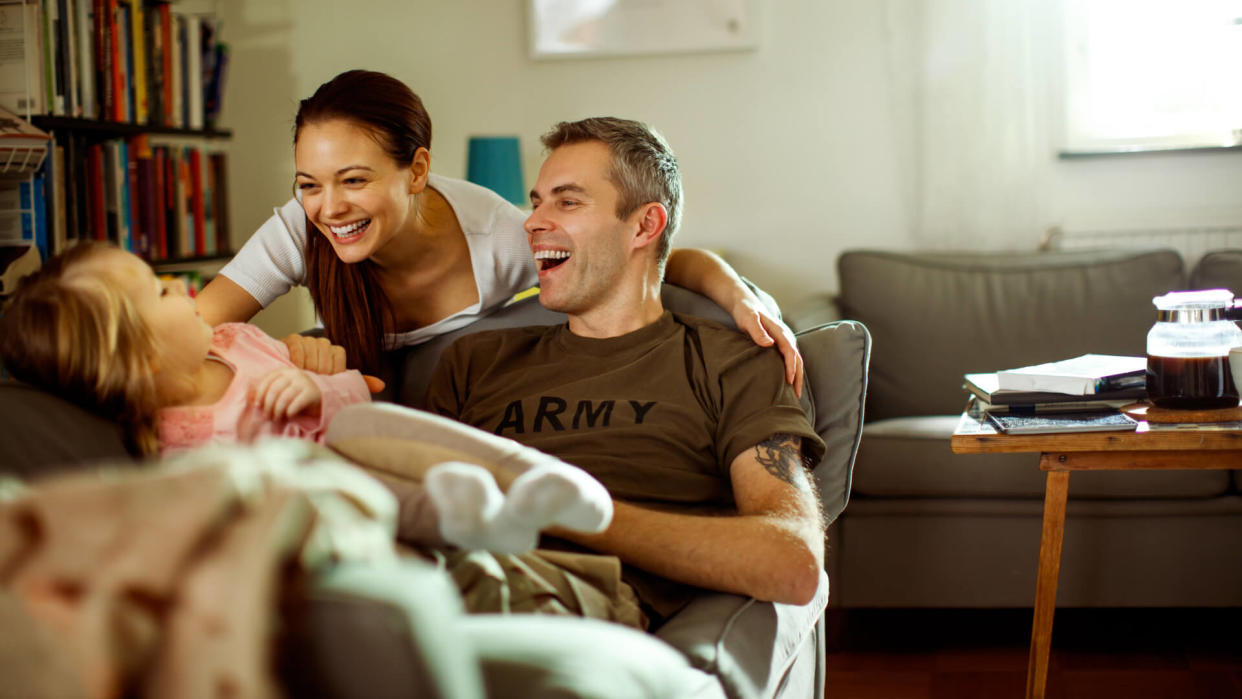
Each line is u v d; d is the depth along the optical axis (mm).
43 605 603
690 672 1017
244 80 3707
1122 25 3189
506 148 3320
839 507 1562
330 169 1545
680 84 3475
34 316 1159
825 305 2783
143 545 616
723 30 3414
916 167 3336
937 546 2283
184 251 3188
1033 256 2832
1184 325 1692
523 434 1454
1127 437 1604
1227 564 2205
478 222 1782
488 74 3586
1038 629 1774
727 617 1135
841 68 3363
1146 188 3191
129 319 1184
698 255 1747
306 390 1312
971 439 1663
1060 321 2723
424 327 1791
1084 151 3199
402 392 1768
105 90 2801
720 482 1414
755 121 3439
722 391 1430
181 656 589
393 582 641
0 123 2309
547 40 3527
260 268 1772
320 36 3660
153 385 1218
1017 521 2250
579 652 751
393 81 1618
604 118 1541
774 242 3471
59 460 1122
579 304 1516
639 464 1385
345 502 755
